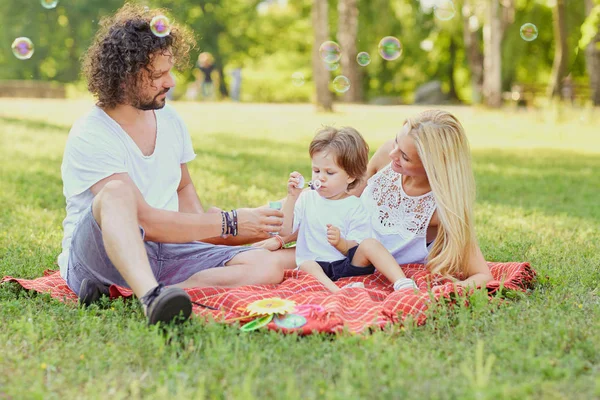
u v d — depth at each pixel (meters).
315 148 3.18
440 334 2.40
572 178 7.74
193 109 17.38
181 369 2.00
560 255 3.59
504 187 6.88
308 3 31.33
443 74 30.03
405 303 2.54
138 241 2.41
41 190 5.62
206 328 2.28
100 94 2.78
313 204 3.21
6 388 1.88
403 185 3.14
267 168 7.61
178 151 3.04
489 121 16.28
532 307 2.61
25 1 28.02
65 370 2.03
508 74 23.80
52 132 10.40
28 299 2.74
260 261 2.87
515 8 24.22
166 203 2.95
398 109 19.70
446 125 2.93
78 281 2.69
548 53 27.20
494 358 2.01
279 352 2.16
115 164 2.75
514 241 3.91
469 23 21.81
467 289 2.66
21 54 3.86
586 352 2.14
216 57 28.55
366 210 3.20
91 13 27.50
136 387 1.89
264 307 2.43
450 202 2.90
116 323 2.41
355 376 1.97
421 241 3.13
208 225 2.74
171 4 27.23
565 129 14.66
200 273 2.83
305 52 32.31
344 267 3.11
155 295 2.27
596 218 5.05
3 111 13.85
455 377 1.97
